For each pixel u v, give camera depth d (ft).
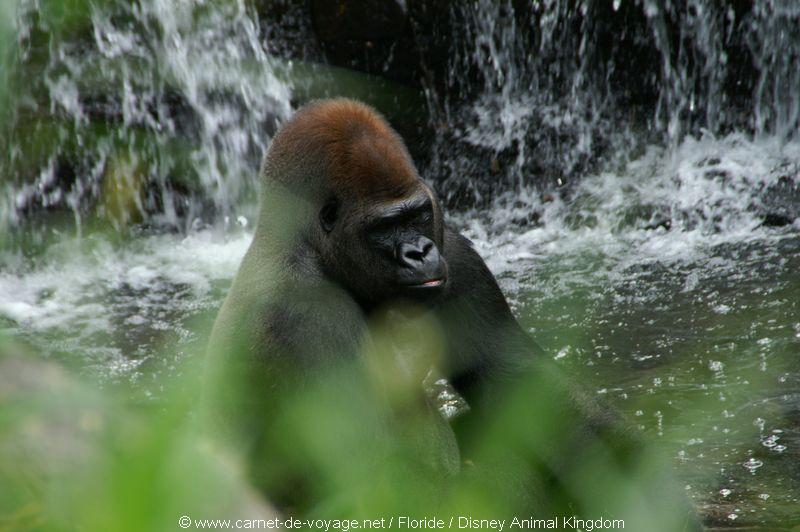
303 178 20.48
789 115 64.39
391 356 21.94
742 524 24.18
